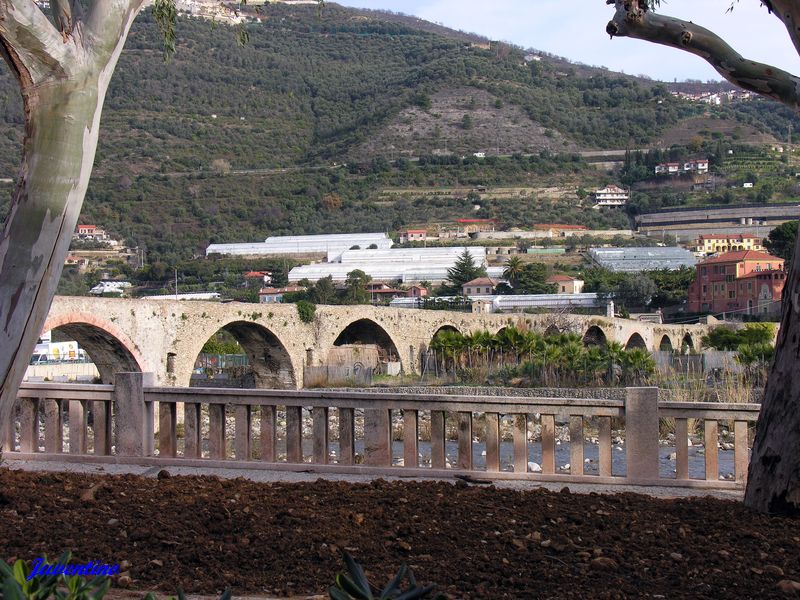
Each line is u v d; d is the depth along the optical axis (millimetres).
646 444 10484
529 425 33500
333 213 167250
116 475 10422
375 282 119125
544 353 48781
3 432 11297
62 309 33438
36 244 7562
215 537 7508
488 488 9648
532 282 113625
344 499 8852
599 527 7922
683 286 112500
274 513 8195
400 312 59500
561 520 8125
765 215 160125
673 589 6242
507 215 168375
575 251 143375
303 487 9531
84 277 117312
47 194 7590
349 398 11109
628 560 6910
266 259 135250
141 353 37719
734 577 6480
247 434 11453
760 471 8562
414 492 9273
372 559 6906
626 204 180750
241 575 6578
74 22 7742
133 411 11695
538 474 10672
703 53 9766
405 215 168750
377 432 11031
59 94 7617
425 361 59469
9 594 3449
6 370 7445
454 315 65125
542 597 6059
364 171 188250
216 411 11594
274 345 48906
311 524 7793
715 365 52719
